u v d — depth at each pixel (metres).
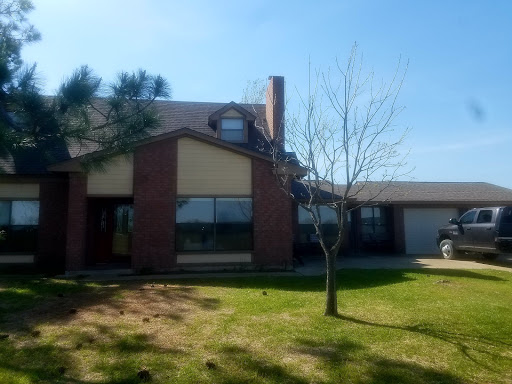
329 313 7.04
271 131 16.78
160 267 12.66
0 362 5.04
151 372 4.72
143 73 8.28
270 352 5.32
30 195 13.88
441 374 4.63
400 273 11.86
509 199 19.05
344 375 4.61
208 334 6.06
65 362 5.03
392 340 5.71
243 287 9.98
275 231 13.21
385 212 19.88
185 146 13.13
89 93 6.99
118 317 7.06
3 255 13.61
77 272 12.31
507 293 8.95
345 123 7.90
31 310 7.62
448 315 6.98
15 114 6.62
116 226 15.30
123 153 8.61
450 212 19.34
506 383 4.43
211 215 13.11
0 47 7.21
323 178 7.73
